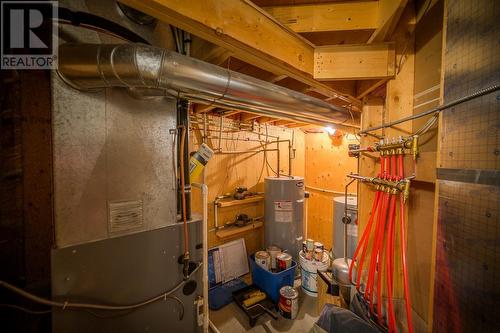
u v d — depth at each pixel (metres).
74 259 0.87
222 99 1.15
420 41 1.16
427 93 1.09
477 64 0.68
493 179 0.63
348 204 2.25
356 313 1.33
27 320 1.03
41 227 1.09
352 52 1.26
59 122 0.84
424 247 1.12
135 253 1.02
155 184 1.09
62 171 0.85
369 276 1.29
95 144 0.92
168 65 0.84
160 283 1.09
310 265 2.37
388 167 1.25
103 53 0.77
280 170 3.35
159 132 1.10
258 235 3.17
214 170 2.69
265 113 1.53
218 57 1.20
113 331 0.96
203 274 1.24
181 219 1.19
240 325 1.97
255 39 1.01
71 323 0.86
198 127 2.50
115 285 0.96
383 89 1.53
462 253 0.74
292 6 1.20
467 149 0.72
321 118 1.68
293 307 2.03
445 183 0.82
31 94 1.05
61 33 0.84
